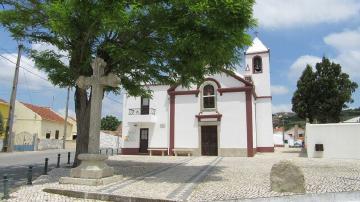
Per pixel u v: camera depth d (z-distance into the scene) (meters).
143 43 12.95
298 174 9.84
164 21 12.27
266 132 33.03
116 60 13.81
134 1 11.39
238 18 11.59
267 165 18.86
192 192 9.88
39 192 10.08
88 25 12.29
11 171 16.42
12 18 13.65
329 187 10.71
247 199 8.76
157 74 15.91
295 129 77.88
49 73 15.59
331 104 31.58
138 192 9.78
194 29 11.89
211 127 29.17
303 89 32.97
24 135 41.53
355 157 23.38
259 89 33.94
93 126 11.84
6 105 43.88
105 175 11.61
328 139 24.31
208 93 29.62
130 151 31.23
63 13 11.50
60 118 56.41
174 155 29.53
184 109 30.00
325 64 32.47
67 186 10.66
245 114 28.25
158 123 30.83
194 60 12.84
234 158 25.12
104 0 10.72
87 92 15.86
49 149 42.88
